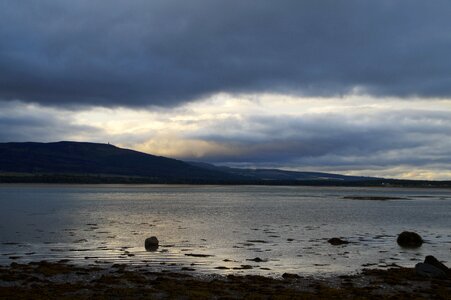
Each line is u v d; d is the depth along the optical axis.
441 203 137.00
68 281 29.31
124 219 75.50
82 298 24.44
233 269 34.66
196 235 54.84
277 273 33.38
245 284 28.72
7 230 58.00
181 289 26.89
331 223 71.19
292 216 84.50
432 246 47.25
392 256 41.16
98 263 36.38
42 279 29.77
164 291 26.50
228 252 42.62
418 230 62.28
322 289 27.61
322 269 34.94
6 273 31.16
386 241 50.62
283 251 43.41
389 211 99.69
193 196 179.25
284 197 178.38
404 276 31.64
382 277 31.38
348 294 26.39
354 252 43.12
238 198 165.50
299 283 29.67
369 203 134.88
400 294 26.41
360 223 71.50
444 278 31.14
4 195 166.88
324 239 51.94
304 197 179.12
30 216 79.56
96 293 25.86
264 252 42.72
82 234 54.44
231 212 94.00
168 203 126.50
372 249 44.97
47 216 79.69
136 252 42.00
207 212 93.44
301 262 37.84
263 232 58.44
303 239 51.84
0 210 93.31
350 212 95.81
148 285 28.19
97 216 80.88
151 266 35.47
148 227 63.25
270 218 79.81
